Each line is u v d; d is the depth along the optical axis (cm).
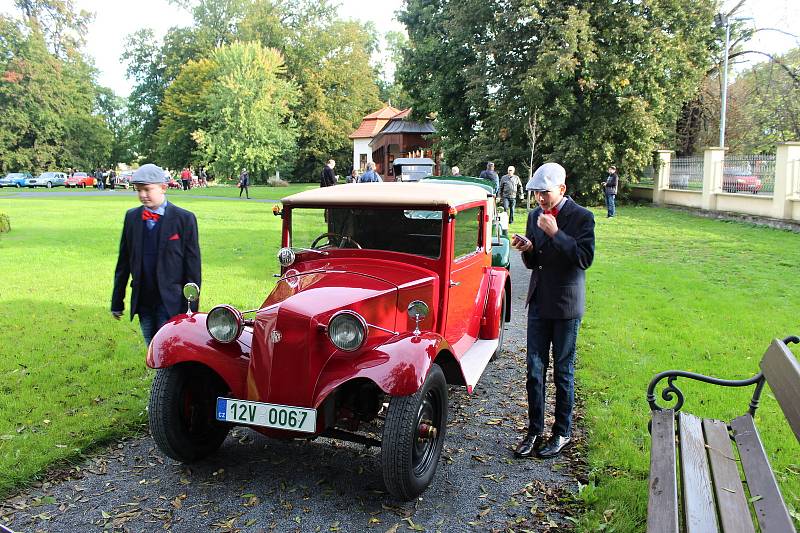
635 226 1884
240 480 390
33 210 2328
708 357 620
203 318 408
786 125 3394
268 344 364
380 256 453
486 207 568
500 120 2709
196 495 371
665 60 2545
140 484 383
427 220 443
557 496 372
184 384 396
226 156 5106
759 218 1862
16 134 5525
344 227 466
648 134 2608
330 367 359
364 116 6494
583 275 421
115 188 4853
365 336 337
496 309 571
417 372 342
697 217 2186
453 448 442
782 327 729
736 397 510
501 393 556
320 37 6159
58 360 599
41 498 362
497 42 2580
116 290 476
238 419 367
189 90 5831
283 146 5331
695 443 330
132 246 459
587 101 2600
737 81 3838
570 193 2803
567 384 423
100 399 508
